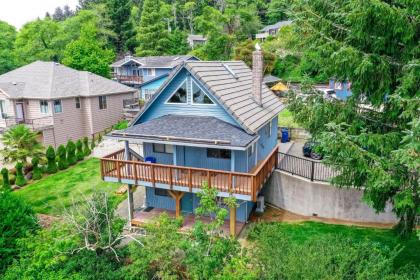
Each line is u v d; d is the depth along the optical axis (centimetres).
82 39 4622
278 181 1597
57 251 1014
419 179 934
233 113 1376
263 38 6272
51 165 2205
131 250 1011
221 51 5453
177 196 1425
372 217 1387
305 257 811
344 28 1028
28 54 5138
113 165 1473
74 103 2883
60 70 3102
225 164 1451
